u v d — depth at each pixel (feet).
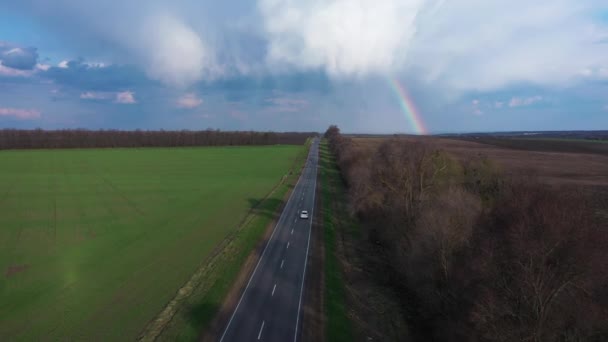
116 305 107.34
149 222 197.67
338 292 120.16
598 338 66.44
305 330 96.27
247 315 102.42
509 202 98.58
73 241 165.58
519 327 71.92
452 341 88.33
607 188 206.80
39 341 89.86
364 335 97.66
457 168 176.96
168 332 92.99
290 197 270.87
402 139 210.18
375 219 180.96
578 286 69.77
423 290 110.32
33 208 225.97
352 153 323.37
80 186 299.38
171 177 354.95
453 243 103.81
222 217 208.95
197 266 136.26
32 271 131.95
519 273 76.02
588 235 73.15
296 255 150.71
